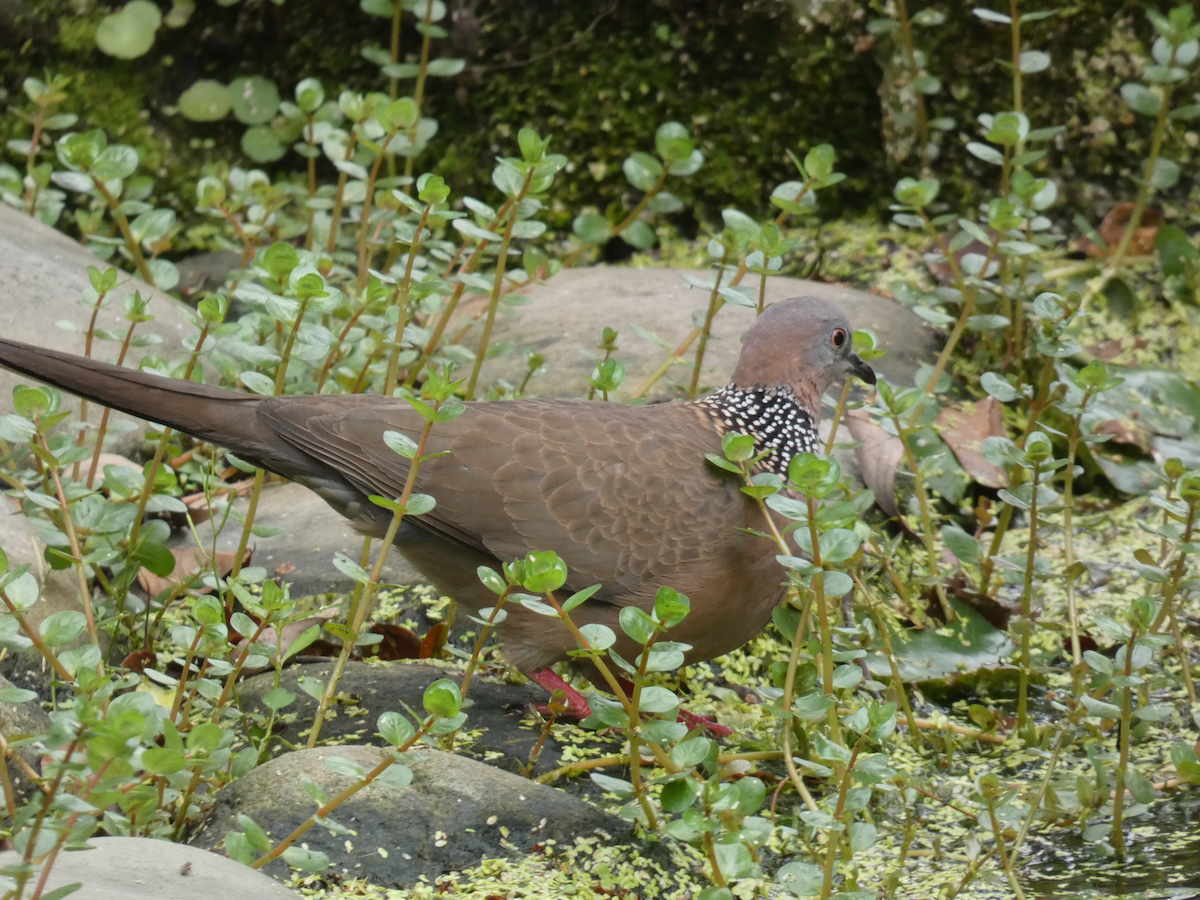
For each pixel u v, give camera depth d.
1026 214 10.07
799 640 6.70
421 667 8.38
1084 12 12.60
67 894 4.51
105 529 7.32
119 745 4.55
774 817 7.00
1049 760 7.50
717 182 13.70
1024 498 7.86
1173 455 10.67
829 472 6.64
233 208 11.81
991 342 11.86
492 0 13.41
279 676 7.08
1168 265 12.16
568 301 12.20
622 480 7.71
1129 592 9.61
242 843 5.74
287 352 7.62
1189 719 8.12
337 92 13.80
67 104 13.59
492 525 7.61
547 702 8.21
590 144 13.70
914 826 7.14
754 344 8.47
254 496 7.97
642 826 6.67
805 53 13.16
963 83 12.98
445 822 6.50
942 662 8.71
